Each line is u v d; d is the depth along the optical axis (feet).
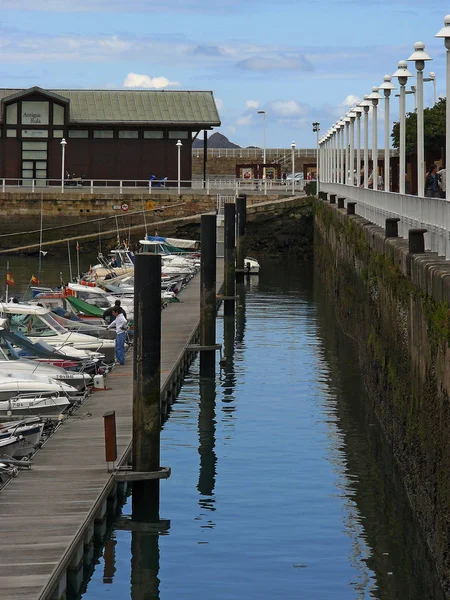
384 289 105.09
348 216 169.58
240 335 164.35
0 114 314.96
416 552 71.56
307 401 117.70
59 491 72.64
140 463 77.92
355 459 94.22
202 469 90.89
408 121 279.08
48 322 124.77
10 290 211.00
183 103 327.47
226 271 187.93
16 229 292.61
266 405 115.65
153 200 294.25
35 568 58.75
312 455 95.61
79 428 90.74
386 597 64.13
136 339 77.82
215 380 129.59
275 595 64.95
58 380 101.76
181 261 231.50
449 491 62.23
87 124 313.12
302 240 295.69
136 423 77.92
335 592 65.41
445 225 81.46
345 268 168.04
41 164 314.55
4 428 84.28
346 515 79.20
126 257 230.27
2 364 104.47
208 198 296.92
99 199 293.02
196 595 65.21
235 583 66.85
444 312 65.36
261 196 300.81
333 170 327.88
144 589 66.13
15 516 67.36
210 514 79.36
